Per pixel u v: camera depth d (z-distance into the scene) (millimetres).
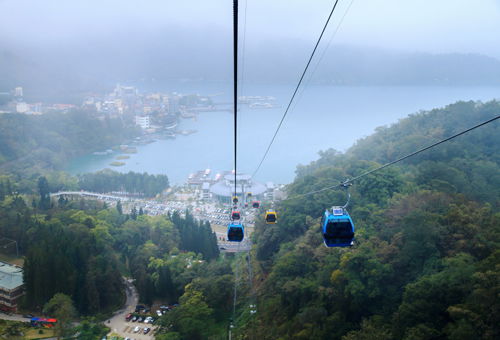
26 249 143750
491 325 48281
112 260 130750
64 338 98625
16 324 106000
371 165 135000
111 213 170000
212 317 97875
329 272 79000
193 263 127125
